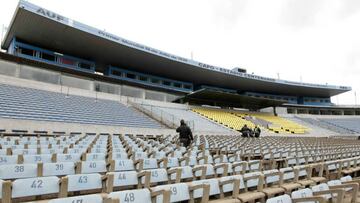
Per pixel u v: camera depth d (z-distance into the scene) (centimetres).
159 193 396
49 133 1638
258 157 1163
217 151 1260
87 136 1498
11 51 2603
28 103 1869
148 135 2038
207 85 4309
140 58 3175
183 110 3322
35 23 2331
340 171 873
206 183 492
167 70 3609
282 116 4459
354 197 491
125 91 3033
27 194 407
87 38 2627
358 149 1445
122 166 655
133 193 383
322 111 5169
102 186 491
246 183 576
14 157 626
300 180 729
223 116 3522
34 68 2288
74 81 2573
